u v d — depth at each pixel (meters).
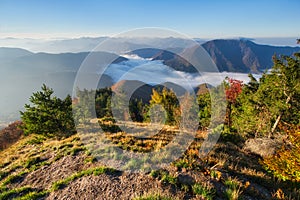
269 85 17.42
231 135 14.69
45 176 9.80
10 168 11.93
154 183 6.91
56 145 13.82
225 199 6.46
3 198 8.32
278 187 8.34
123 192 6.70
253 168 9.87
